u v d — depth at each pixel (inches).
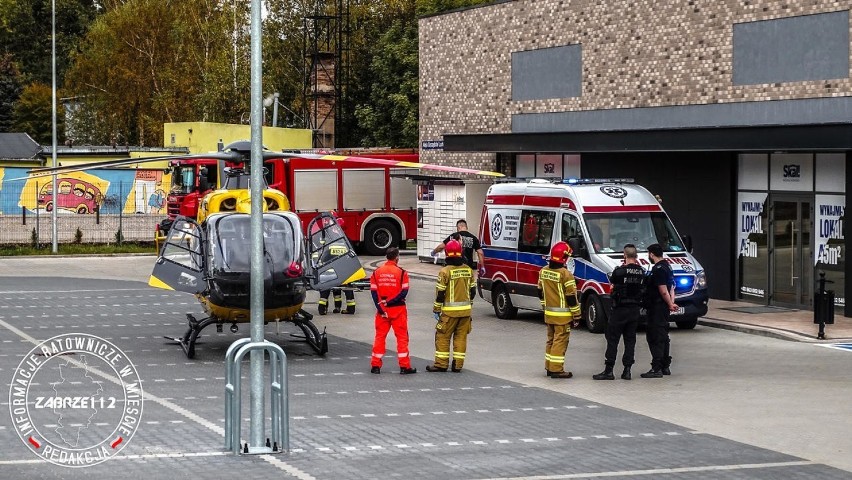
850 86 1043.3
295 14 2706.7
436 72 1670.8
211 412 620.1
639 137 1164.5
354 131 2568.9
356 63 2581.2
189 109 2947.8
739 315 1042.7
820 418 611.8
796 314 1050.7
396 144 2461.9
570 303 743.7
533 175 1466.5
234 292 815.7
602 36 1338.6
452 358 813.2
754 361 812.6
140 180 2368.4
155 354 849.5
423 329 999.0
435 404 653.3
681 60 1225.4
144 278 1466.5
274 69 2701.8
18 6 4047.7
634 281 737.6
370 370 782.5
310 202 1753.2
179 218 888.3
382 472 482.9
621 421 603.8
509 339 939.3
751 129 1032.2
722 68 1174.3
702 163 1185.4
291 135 2399.1
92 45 3563.0
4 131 3695.9
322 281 874.8
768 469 495.2
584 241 971.3
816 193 1063.6
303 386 715.4
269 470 483.8
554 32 1418.6
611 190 1000.2
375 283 764.6
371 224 1785.2
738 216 1159.0
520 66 1486.2
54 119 1873.8
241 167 1056.8
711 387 709.9
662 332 748.6
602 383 727.7
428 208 1606.8
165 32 3088.1
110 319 1058.1
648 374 746.2
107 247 1907.0
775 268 1116.5
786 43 1104.8
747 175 1144.2
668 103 1245.7
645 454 522.9
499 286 1074.7
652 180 1249.4
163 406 637.9
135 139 3270.2
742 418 612.1
